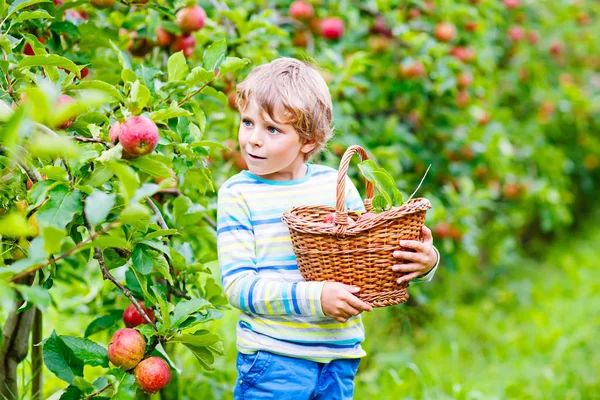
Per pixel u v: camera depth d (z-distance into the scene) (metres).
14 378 2.12
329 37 3.32
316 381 1.71
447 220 3.62
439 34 3.65
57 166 1.41
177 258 1.95
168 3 2.28
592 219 7.15
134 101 1.54
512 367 3.71
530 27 5.12
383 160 3.30
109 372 1.59
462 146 3.92
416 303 4.12
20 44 1.91
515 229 6.48
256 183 1.79
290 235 1.65
